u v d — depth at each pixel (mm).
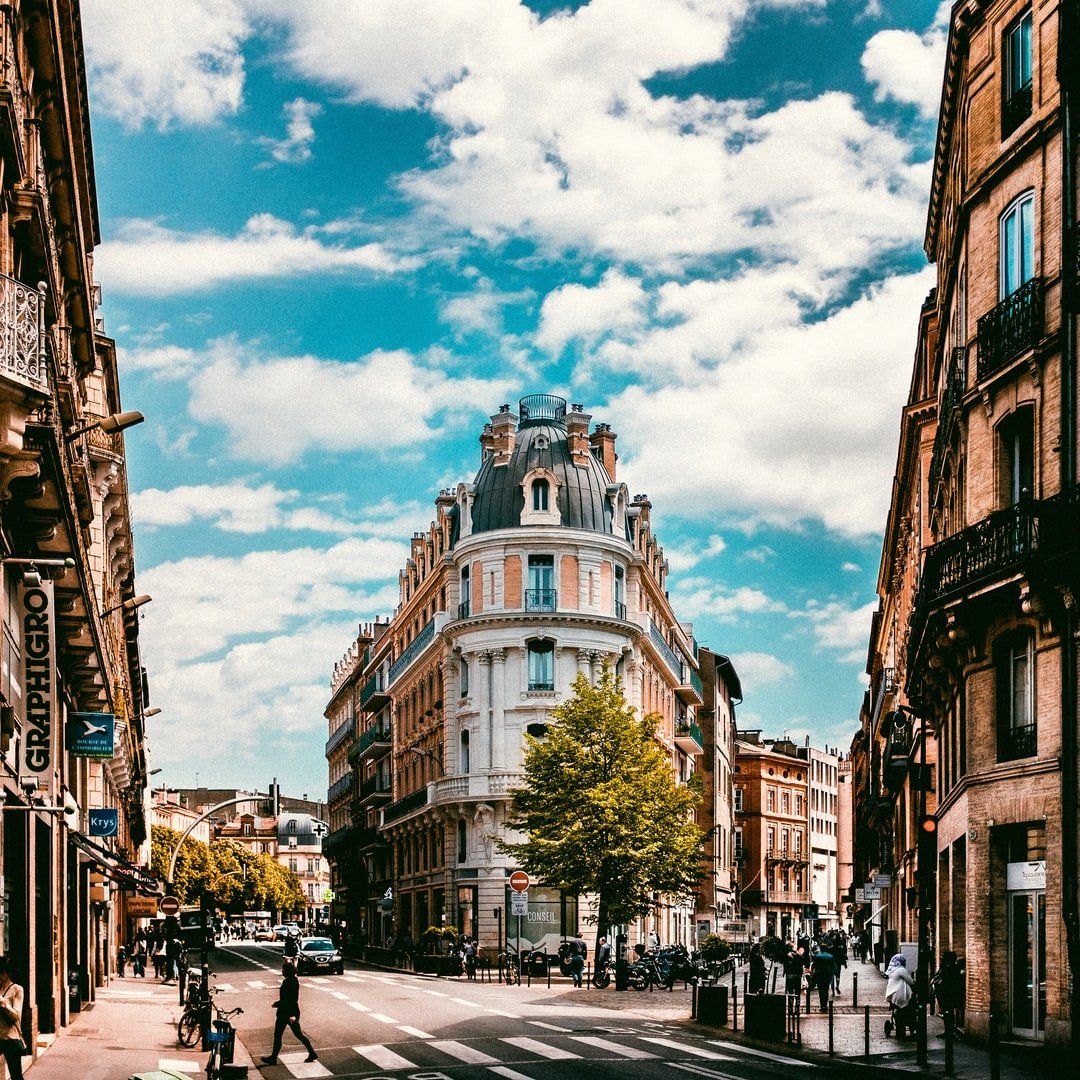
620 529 67125
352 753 98938
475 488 67125
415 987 45531
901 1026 27547
